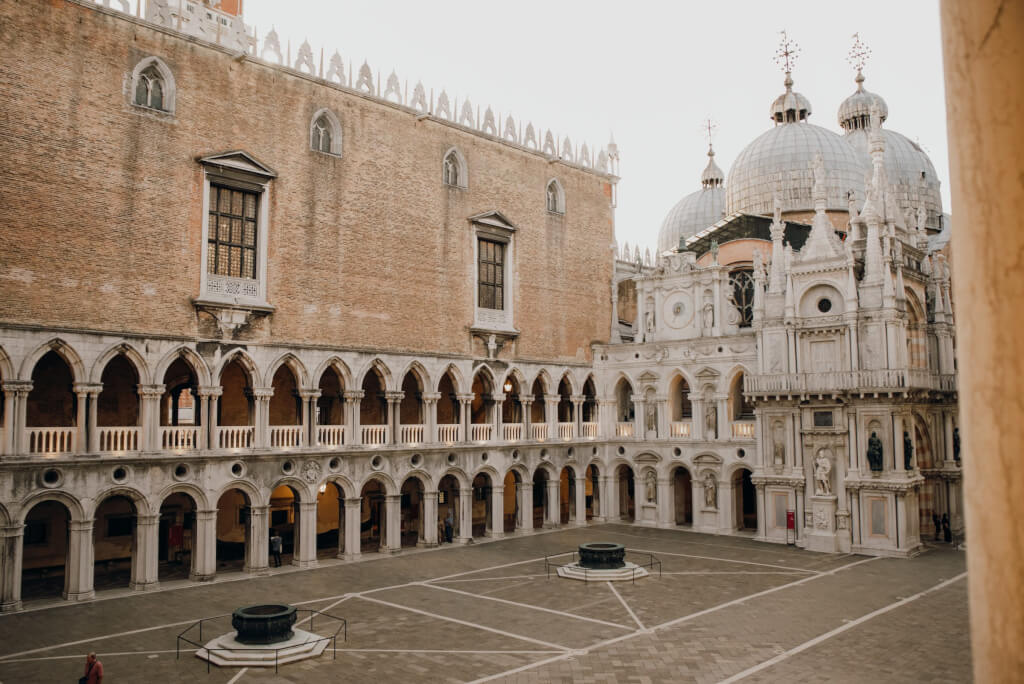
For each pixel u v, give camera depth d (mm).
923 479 47000
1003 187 3016
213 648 25797
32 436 37781
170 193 38188
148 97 38188
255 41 42219
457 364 49938
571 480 59062
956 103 3297
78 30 35688
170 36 38719
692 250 69625
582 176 60375
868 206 48031
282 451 40938
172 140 38406
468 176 51719
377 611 32188
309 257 43156
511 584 37281
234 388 46906
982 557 3121
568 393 60719
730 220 64938
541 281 56375
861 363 47344
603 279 61438
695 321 56500
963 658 25875
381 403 52469
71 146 35156
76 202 35156
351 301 44812
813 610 32125
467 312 50938
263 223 41406
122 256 36438
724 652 26516
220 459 38875
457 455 49438
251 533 40000
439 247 49594
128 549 42875
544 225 56938
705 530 54156
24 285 33531
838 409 47500
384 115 47281
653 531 54750
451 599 34250
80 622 30609
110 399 40656
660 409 57188
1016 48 3035
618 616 31203
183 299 38312
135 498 36312
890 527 45000
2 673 24359
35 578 39656
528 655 26219
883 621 30422
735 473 53938
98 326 35500
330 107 44781
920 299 51906
